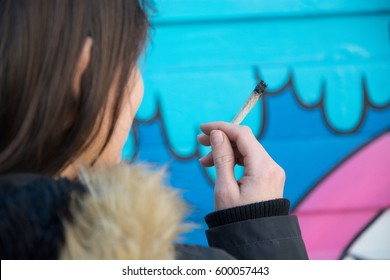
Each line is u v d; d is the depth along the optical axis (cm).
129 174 67
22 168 71
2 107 71
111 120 78
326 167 254
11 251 61
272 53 253
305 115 254
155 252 62
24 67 71
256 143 100
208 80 250
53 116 71
